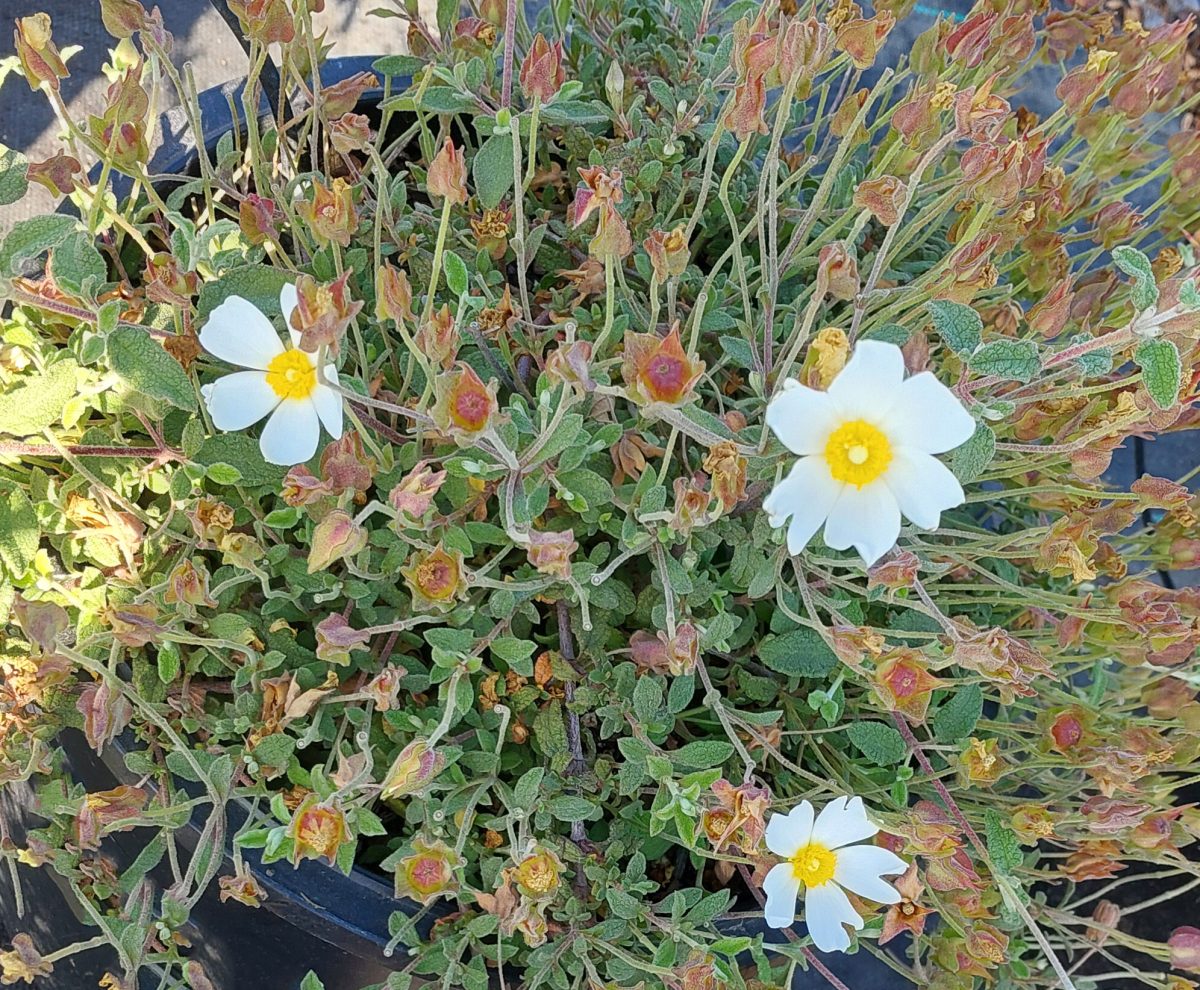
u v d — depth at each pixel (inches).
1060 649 11.2
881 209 9.0
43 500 10.0
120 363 8.8
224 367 10.5
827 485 7.6
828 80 13.3
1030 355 8.1
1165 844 10.3
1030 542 11.1
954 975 11.1
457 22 11.2
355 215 9.3
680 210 12.6
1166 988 11.6
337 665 10.4
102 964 12.8
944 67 11.5
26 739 9.7
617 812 10.8
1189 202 13.0
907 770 10.2
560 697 10.7
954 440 7.4
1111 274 12.6
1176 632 10.0
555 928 10.1
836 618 9.6
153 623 9.0
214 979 11.7
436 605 9.3
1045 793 14.4
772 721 10.1
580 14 12.7
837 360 7.7
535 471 9.6
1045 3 13.4
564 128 12.4
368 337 11.5
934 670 11.6
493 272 11.0
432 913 10.4
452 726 10.4
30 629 8.2
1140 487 10.3
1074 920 11.8
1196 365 9.4
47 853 9.6
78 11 18.5
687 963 9.3
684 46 14.2
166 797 9.5
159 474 10.3
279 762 9.5
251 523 10.7
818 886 9.0
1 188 9.0
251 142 10.9
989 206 9.4
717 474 8.7
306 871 10.1
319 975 11.4
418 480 8.4
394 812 11.0
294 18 10.5
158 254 9.8
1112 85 11.7
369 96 13.3
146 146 9.7
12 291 8.4
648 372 8.0
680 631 9.1
